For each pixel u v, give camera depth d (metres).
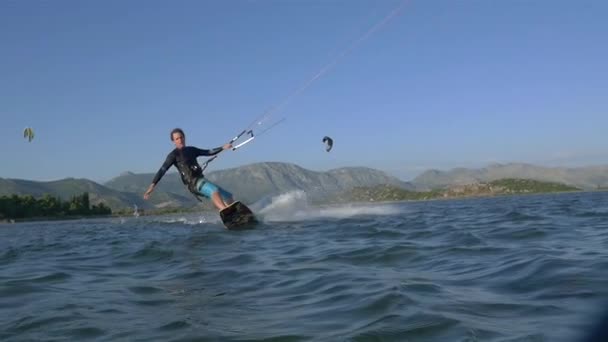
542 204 29.00
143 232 18.50
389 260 8.92
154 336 5.25
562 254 8.24
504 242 10.34
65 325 5.80
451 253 9.21
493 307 5.54
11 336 5.49
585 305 5.30
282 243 11.93
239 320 5.70
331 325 5.30
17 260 12.09
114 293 7.45
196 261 9.95
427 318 5.22
